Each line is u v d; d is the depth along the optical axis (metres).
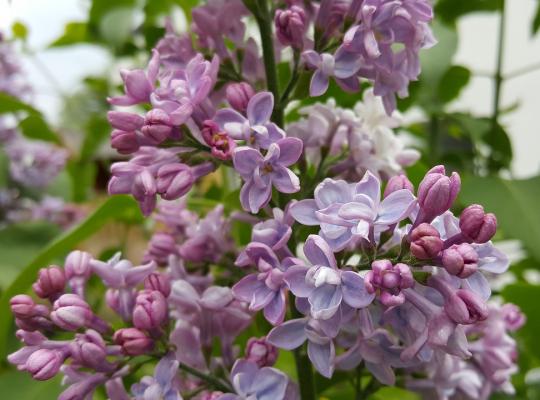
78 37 0.56
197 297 0.29
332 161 0.31
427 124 0.50
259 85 0.30
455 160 0.48
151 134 0.26
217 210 0.31
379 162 0.30
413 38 0.27
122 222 0.53
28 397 0.36
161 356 0.28
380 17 0.26
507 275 0.49
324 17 0.28
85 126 0.65
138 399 0.27
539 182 0.36
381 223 0.24
